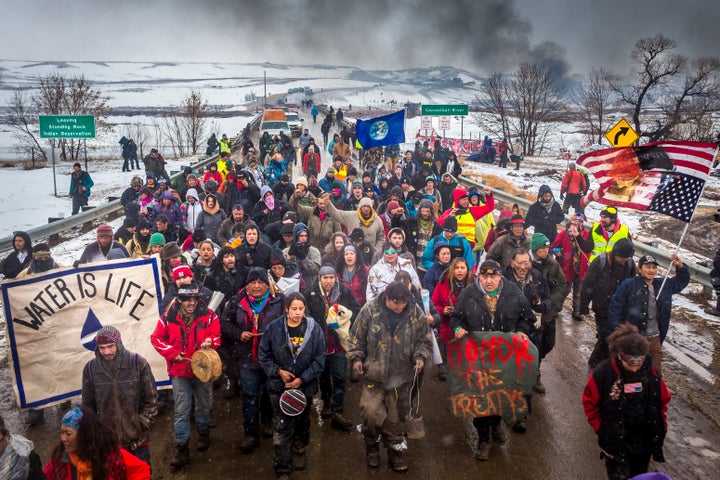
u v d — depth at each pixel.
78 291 6.78
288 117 49.44
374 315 5.57
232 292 7.16
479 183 23.41
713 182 25.88
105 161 39.88
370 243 9.30
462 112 35.25
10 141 51.97
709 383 7.32
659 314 6.38
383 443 5.80
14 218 19.30
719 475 5.45
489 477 5.45
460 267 6.60
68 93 39.91
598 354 7.43
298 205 11.18
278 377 5.54
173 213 11.55
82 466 3.81
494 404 5.71
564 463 5.66
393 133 14.33
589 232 9.30
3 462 3.64
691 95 39.25
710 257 14.84
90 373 4.79
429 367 8.07
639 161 6.98
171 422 6.63
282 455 5.42
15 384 6.49
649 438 4.71
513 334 5.81
